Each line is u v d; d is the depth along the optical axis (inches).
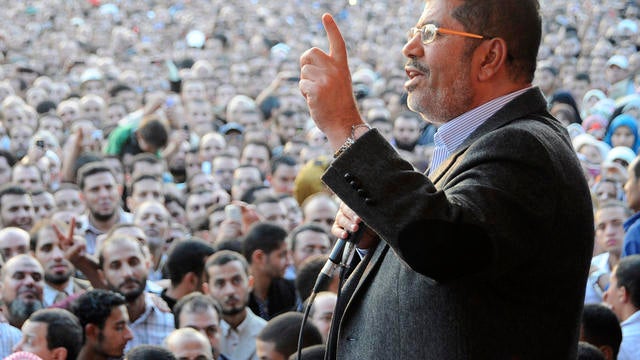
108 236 376.8
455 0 137.0
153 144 643.5
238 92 1015.6
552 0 1524.4
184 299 310.8
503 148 129.1
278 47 1328.7
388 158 130.0
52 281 362.9
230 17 1598.2
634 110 687.1
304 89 136.0
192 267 358.6
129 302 334.6
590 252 135.6
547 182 128.2
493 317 128.6
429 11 139.0
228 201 547.2
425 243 122.8
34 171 543.2
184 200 548.1
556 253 130.1
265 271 367.9
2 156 581.0
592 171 573.0
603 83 953.5
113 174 466.9
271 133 795.4
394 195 127.6
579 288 134.5
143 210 435.8
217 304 313.6
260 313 366.3
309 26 1577.3
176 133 663.1
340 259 149.0
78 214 479.2
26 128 693.3
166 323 340.2
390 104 860.0
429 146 652.7
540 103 139.1
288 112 803.4
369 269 139.8
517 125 133.2
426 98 139.7
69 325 276.2
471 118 138.8
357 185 129.5
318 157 532.7
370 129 131.8
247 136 717.9
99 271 351.6
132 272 335.9
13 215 455.8
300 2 1739.7
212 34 1387.8
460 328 127.7
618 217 375.9
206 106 813.9
